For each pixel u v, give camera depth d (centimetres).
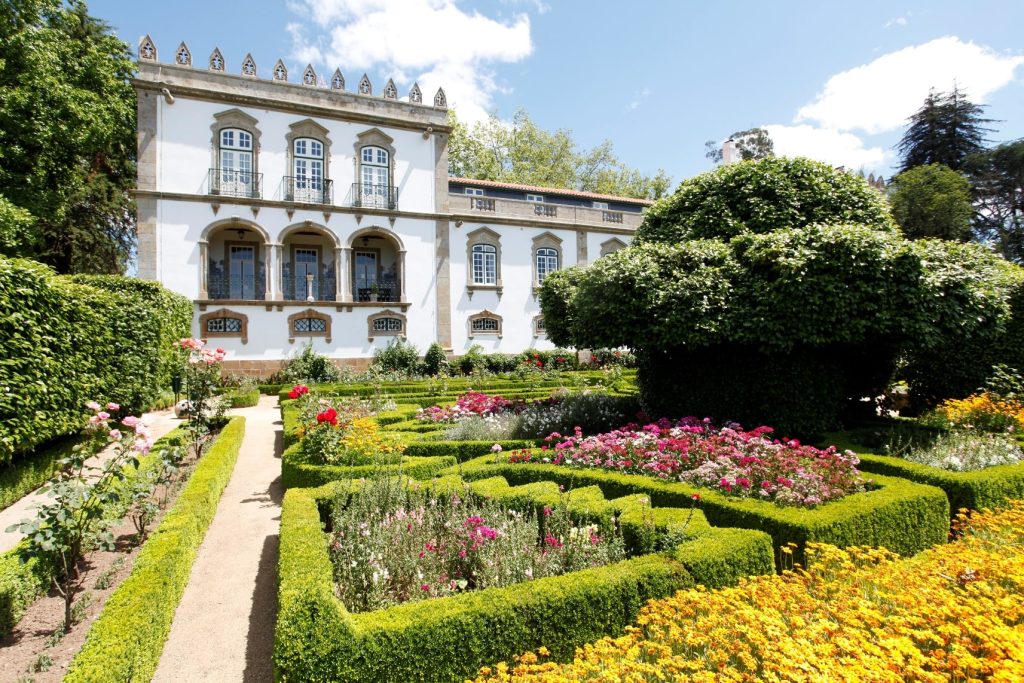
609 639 341
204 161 2086
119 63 2066
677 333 861
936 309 812
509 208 2683
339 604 370
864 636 319
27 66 1576
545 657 364
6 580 419
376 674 329
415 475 746
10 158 1645
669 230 1057
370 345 2327
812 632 312
